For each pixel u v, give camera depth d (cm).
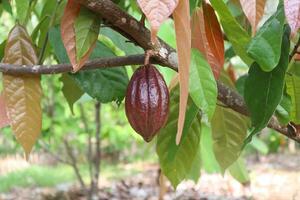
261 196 855
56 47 160
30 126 161
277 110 154
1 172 1074
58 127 623
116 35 178
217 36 153
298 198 674
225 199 814
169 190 841
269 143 622
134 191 866
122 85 163
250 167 1100
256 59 129
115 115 717
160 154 181
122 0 190
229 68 251
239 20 195
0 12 244
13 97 159
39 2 288
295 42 152
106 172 1075
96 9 135
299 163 1125
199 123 181
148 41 139
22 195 868
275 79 135
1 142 1248
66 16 140
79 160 1062
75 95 194
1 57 173
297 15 111
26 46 165
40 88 161
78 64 141
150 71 131
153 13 99
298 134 162
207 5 151
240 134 196
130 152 1195
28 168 1104
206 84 139
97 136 602
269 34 130
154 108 129
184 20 107
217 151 199
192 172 254
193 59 139
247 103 138
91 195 617
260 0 119
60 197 815
